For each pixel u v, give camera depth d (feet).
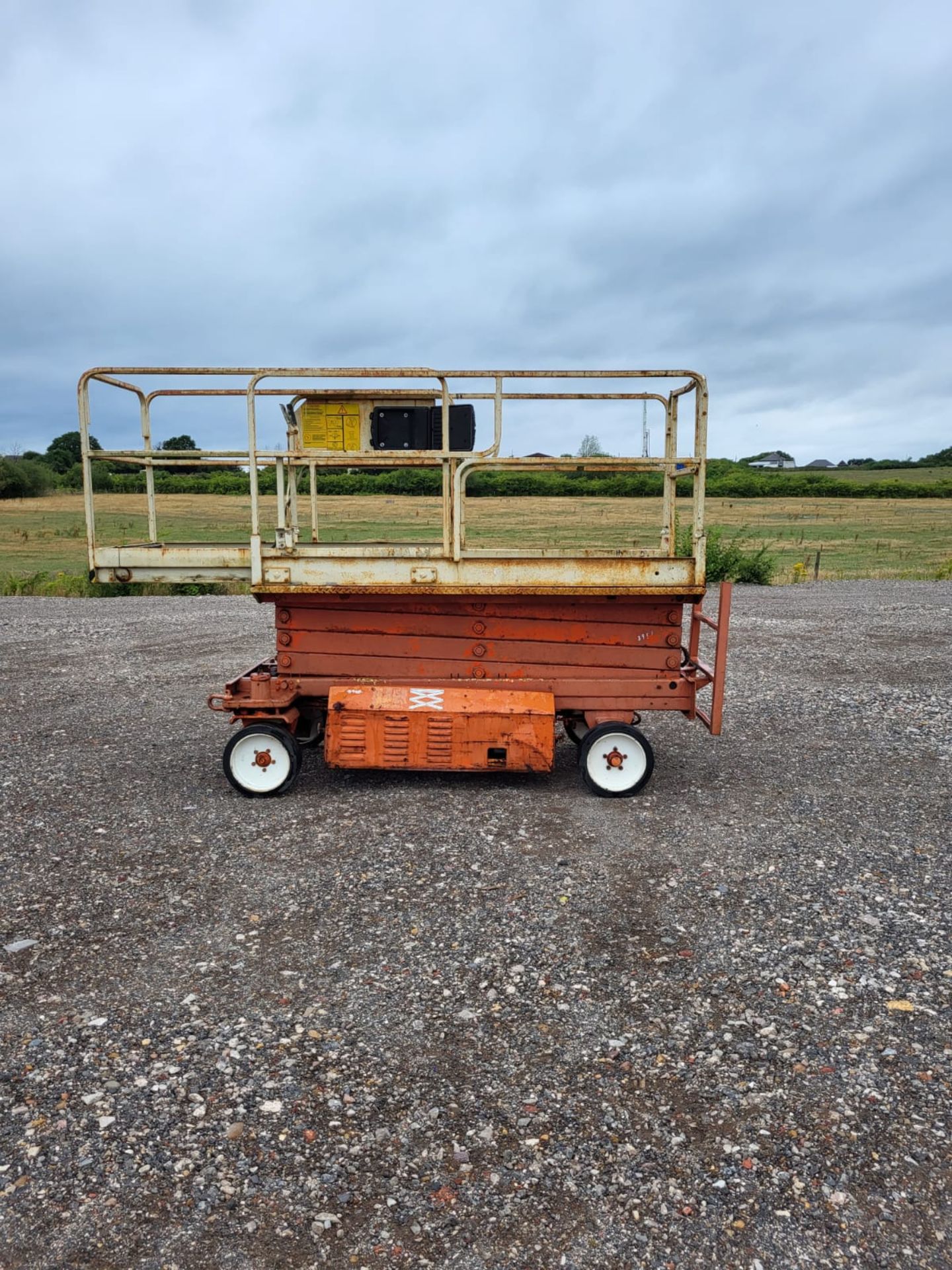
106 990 13.19
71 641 48.24
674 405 21.66
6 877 17.20
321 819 20.27
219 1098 10.79
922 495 314.76
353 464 21.43
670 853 18.21
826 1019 12.31
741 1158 9.79
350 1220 9.04
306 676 21.58
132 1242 8.77
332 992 13.10
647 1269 8.46
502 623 21.27
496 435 20.38
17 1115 10.50
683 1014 12.44
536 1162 9.76
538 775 23.82
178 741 27.35
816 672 38.55
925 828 19.62
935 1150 9.88
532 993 13.01
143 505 179.93
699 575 20.53
